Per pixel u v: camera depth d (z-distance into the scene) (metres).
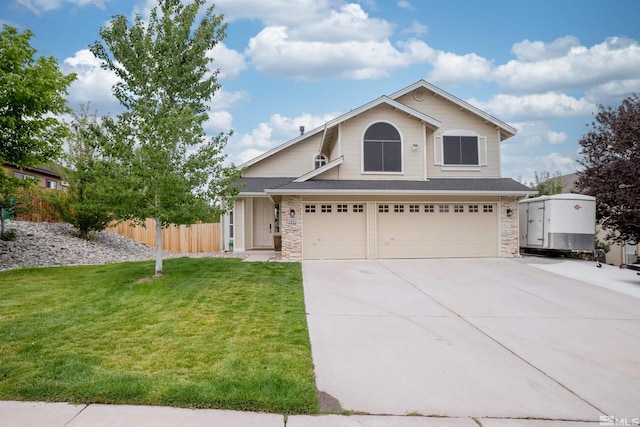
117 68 9.42
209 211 9.06
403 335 5.45
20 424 3.01
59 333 5.14
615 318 6.48
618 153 12.75
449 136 15.20
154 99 9.48
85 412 3.20
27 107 9.88
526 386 3.89
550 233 12.81
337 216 12.98
